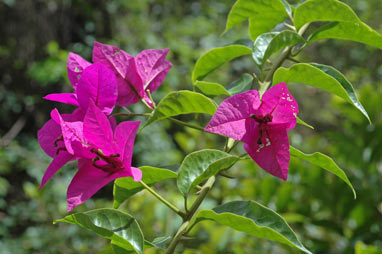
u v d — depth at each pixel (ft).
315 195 3.04
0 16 8.30
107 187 7.11
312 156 1.49
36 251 5.66
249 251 3.10
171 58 8.66
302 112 7.83
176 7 10.11
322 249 3.05
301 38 1.54
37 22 8.41
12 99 8.27
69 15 8.68
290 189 3.06
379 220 2.92
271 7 1.63
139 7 9.14
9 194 7.48
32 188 5.87
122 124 1.39
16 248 5.64
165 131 8.27
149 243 1.50
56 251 5.49
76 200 1.38
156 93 7.68
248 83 1.73
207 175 1.45
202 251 2.96
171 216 3.70
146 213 3.70
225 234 3.07
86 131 1.40
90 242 5.52
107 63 1.60
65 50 8.69
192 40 9.68
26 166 7.18
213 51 1.70
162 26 9.60
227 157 1.43
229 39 9.23
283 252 3.08
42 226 5.91
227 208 1.44
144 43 8.95
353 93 1.51
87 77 1.46
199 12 10.31
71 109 7.59
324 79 1.50
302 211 3.07
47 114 8.53
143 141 7.66
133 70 1.60
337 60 9.17
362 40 1.58
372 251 2.44
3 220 6.48
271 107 1.41
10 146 7.47
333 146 3.34
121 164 1.41
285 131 1.41
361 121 3.30
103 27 8.94
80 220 1.42
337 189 3.02
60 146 1.48
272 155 1.40
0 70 8.36
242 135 1.40
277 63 1.64
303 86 8.15
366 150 3.22
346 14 1.52
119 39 8.81
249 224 1.38
